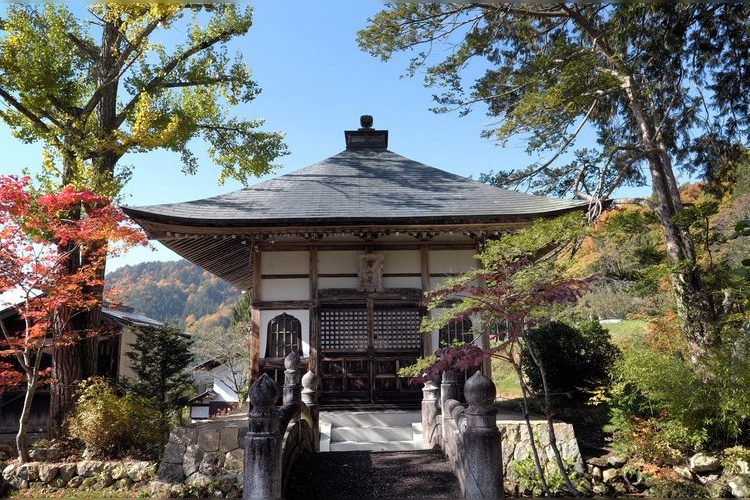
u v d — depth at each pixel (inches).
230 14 512.4
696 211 362.3
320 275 395.2
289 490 212.7
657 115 499.5
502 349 198.7
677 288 404.5
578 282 181.0
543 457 265.9
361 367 383.2
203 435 286.4
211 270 558.9
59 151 417.7
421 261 399.2
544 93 446.6
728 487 239.3
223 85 541.6
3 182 315.9
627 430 272.8
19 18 430.9
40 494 313.4
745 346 272.4
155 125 493.4
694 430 261.1
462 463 209.0
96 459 338.3
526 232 208.5
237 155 569.0
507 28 544.4
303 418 276.7
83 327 415.8
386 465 249.6
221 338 945.5
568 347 377.7
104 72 470.9
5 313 486.9
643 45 489.1
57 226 334.6
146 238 360.2
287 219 361.1
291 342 382.9
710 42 479.2
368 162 513.7
